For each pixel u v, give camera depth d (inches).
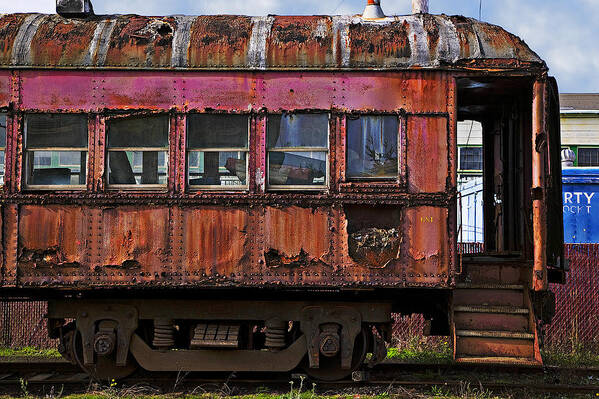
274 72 252.5
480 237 550.6
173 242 245.9
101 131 250.7
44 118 252.2
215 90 252.4
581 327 364.2
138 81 252.2
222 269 244.8
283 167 252.2
